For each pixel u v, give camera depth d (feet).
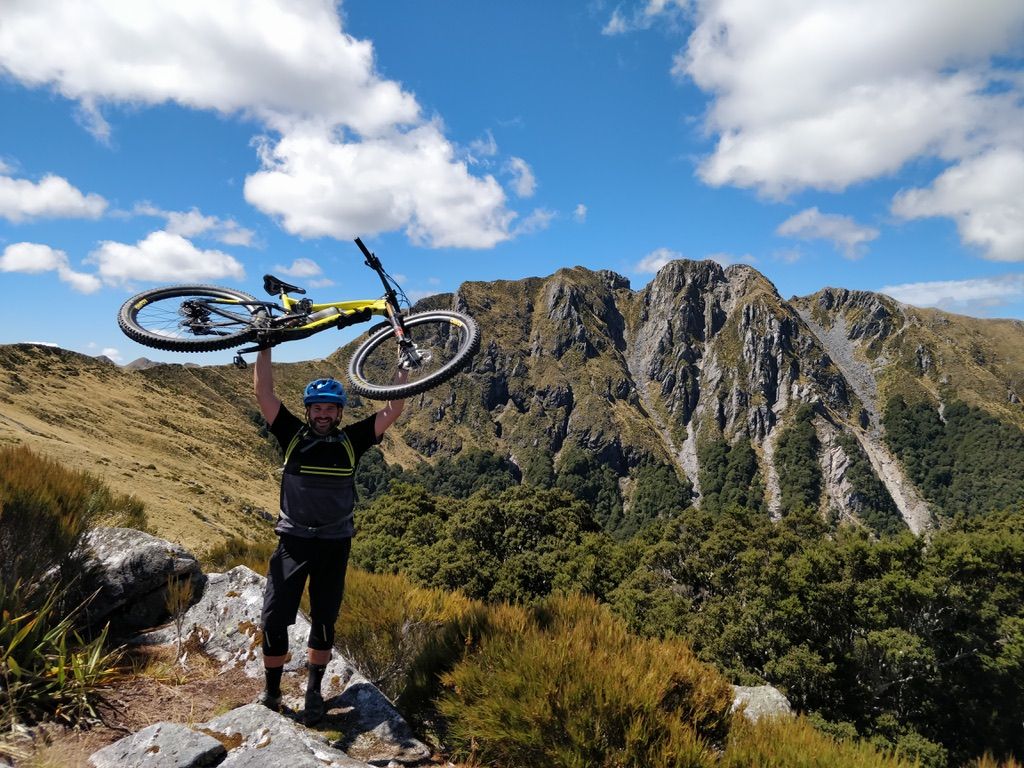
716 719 14.14
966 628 120.37
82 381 373.81
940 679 115.03
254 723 12.06
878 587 121.39
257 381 14.90
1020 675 118.73
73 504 17.76
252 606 18.11
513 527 184.55
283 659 13.79
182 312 18.95
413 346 18.49
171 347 18.16
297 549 13.50
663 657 14.98
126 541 19.12
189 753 10.63
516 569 147.33
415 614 19.98
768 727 14.29
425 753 13.37
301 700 14.69
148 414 384.47
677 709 13.26
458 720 13.88
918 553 129.80
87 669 13.01
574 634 15.34
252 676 15.75
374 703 14.64
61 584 16.22
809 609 115.55
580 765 11.91
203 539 129.90
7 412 209.97
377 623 19.35
